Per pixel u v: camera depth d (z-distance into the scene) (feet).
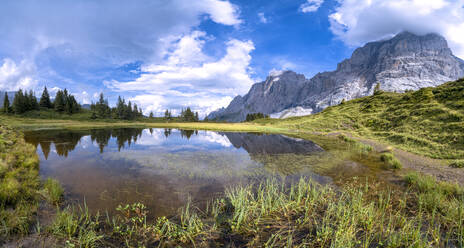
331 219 20.40
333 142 91.91
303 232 18.26
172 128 189.78
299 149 70.28
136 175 35.68
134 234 17.89
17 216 18.31
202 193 27.78
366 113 158.61
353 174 38.91
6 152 38.29
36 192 24.43
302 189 28.76
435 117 83.46
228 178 34.94
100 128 165.78
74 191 27.50
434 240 16.87
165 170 39.37
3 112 327.67
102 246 16.14
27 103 349.41
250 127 198.08
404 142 74.38
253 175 37.11
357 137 102.83
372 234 18.04
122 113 432.66
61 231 17.51
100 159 48.16
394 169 42.88
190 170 39.68
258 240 17.15
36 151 56.13
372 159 53.26
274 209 22.40
